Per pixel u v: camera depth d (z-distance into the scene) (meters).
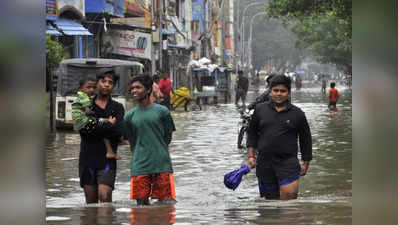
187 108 49.94
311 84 162.00
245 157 18.53
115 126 9.74
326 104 55.00
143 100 9.84
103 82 9.79
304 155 9.95
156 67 60.56
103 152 9.80
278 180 9.77
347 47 104.06
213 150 20.45
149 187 9.88
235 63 113.38
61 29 34.88
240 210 8.56
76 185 13.38
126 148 21.59
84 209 9.00
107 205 9.53
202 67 62.09
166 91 34.56
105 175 9.75
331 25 113.31
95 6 40.66
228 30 130.00
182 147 21.42
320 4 46.09
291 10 47.12
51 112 27.42
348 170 15.20
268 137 9.80
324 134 25.75
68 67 28.14
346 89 111.44
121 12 45.41
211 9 107.88
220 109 48.22
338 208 8.39
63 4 35.56
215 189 12.74
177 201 10.73
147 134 9.80
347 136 24.75
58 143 22.45
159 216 8.08
